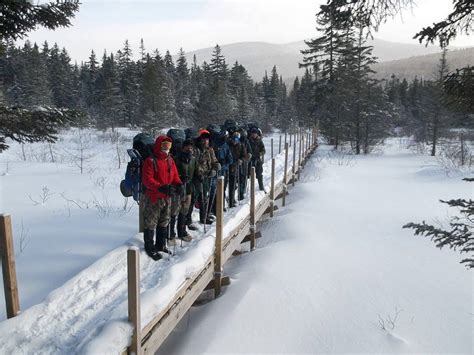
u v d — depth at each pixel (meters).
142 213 5.47
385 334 4.51
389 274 6.16
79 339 3.32
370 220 9.37
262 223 9.68
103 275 4.46
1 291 4.50
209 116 38.44
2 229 3.27
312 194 12.16
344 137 29.67
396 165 21.27
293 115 53.69
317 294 5.44
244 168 8.50
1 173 14.08
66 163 17.88
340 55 31.78
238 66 68.19
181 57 64.44
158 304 3.68
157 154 4.89
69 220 7.48
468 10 3.46
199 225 6.66
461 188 13.62
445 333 4.54
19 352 3.11
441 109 25.38
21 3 4.95
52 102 47.38
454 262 6.62
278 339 4.42
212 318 4.82
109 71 49.22
